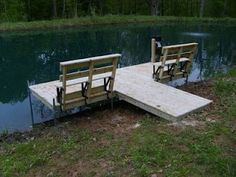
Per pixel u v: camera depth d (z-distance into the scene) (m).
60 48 18.00
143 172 4.23
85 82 6.61
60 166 4.71
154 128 5.70
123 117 6.76
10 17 28.30
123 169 4.39
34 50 17.48
